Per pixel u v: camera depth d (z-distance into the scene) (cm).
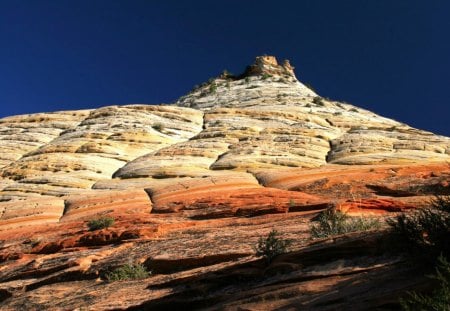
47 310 1468
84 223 2845
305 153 4481
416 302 680
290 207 2473
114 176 4403
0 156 5247
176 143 5166
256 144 4734
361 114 6825
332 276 996
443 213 951
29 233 2931
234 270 1245
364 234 1164
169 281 1361
